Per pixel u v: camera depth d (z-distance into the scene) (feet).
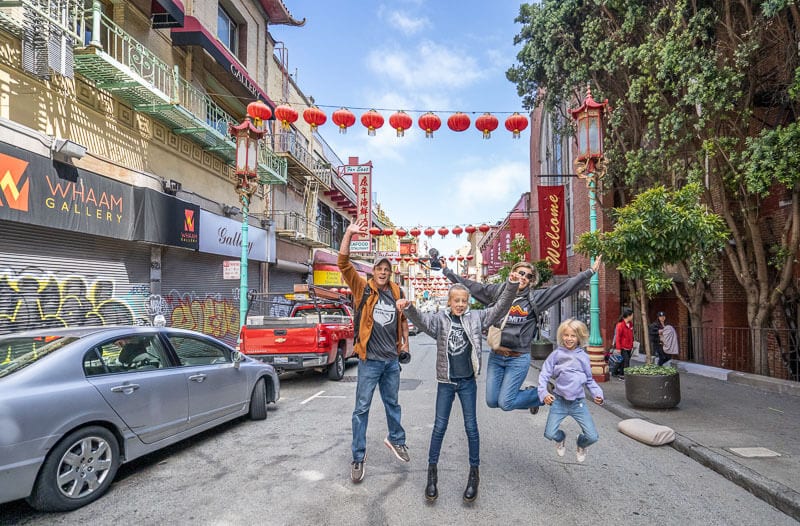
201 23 45.88
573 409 14.53
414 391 30.96
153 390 15.62
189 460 16.71
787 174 23.75
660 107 33.04
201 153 46.37
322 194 90.07
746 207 34.12
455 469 15.62
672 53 29.30
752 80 30.68
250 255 55.11
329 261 84.94
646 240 23.38
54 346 14.03
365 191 90.43
